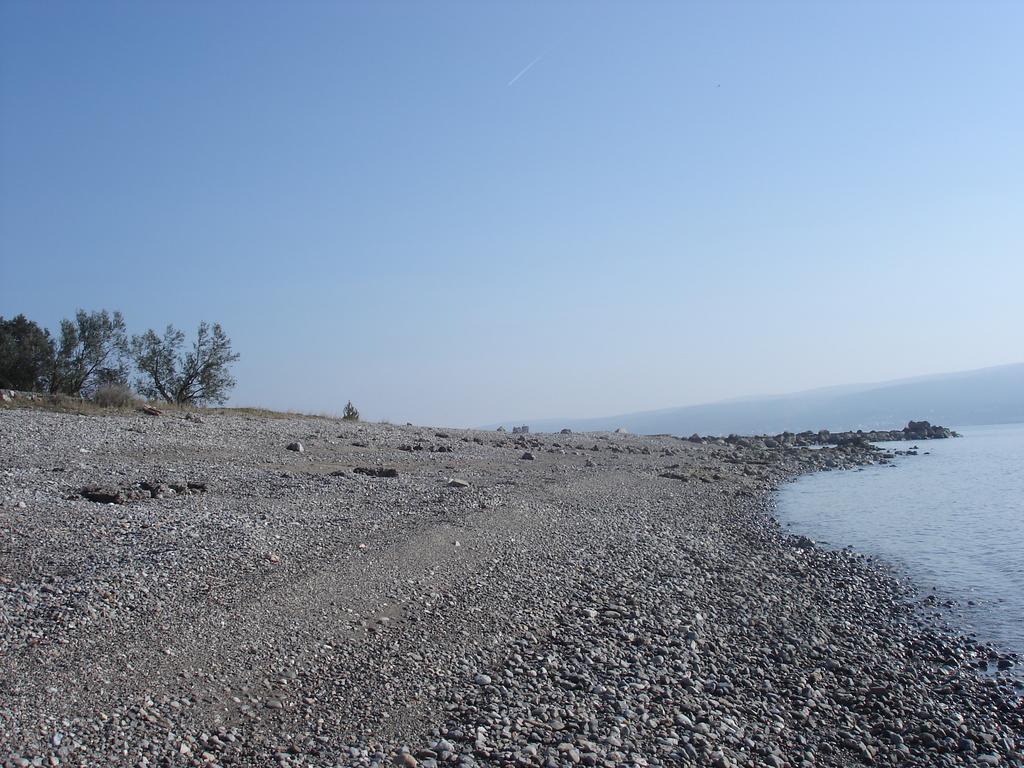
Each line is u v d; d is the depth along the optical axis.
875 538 19.36
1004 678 9.88
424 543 13.87
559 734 7.50
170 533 12.55
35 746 6.27
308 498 17.25
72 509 13.70
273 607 9.87
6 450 19.84
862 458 44.59
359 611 10.20
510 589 11.98
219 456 22.84
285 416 38.88
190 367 43.97
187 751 6.60
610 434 57.50
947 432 66.88
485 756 6.96
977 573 15.34
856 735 8.13
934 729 8.31
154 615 9.18
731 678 9.45
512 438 41.28
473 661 9.12
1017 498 25.69
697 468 34.62
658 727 7.86
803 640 10.98
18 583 9.74
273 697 7.73
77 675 7.57
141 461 20.42
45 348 41.59
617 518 19.41
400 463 25.78
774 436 63.28
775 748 7.65
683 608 11.96
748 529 20.03
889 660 10.45
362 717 7.55
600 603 11.78
